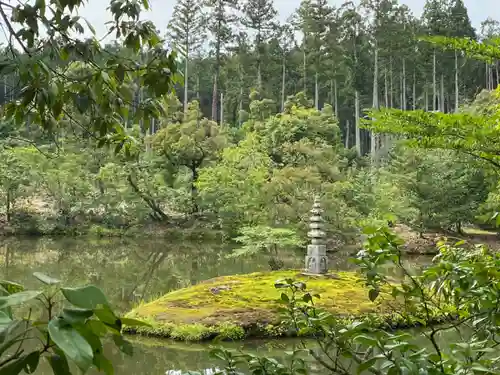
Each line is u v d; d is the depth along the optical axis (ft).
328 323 7.31
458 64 146.61
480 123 8.23
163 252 85.15
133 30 8.02
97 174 103.24
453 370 6.31
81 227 102.22
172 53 8.11
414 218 86.33
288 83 180.04
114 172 97.91
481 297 6.95
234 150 96.48
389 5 146.51
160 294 51.47
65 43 7.63
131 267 69.15
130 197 102.01
